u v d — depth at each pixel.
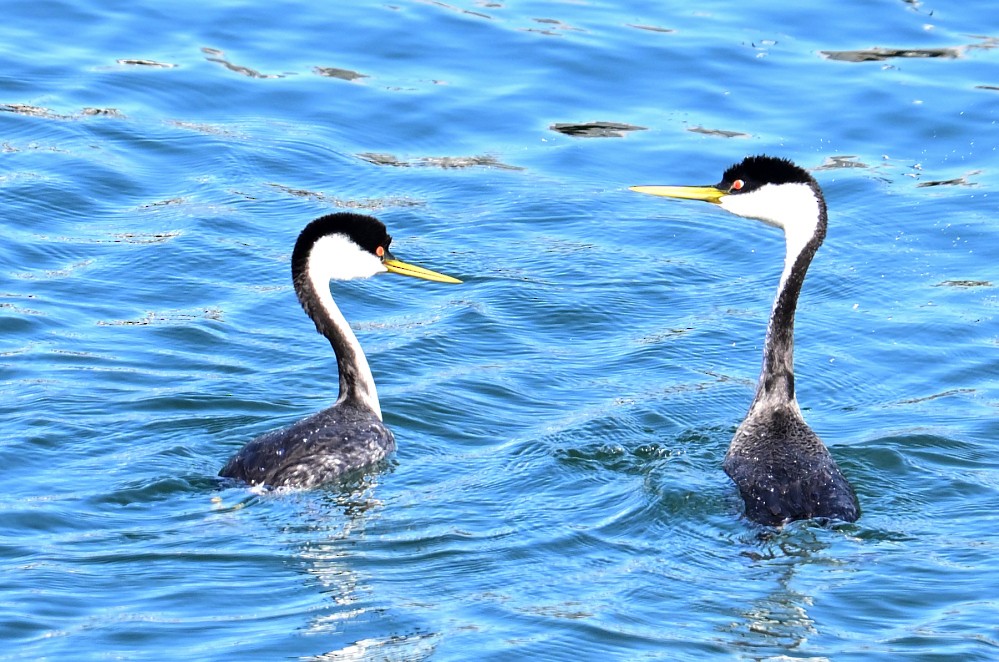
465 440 14.58
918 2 25.22
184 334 16.69
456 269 18.61
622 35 24.30
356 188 20.41
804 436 13.36
